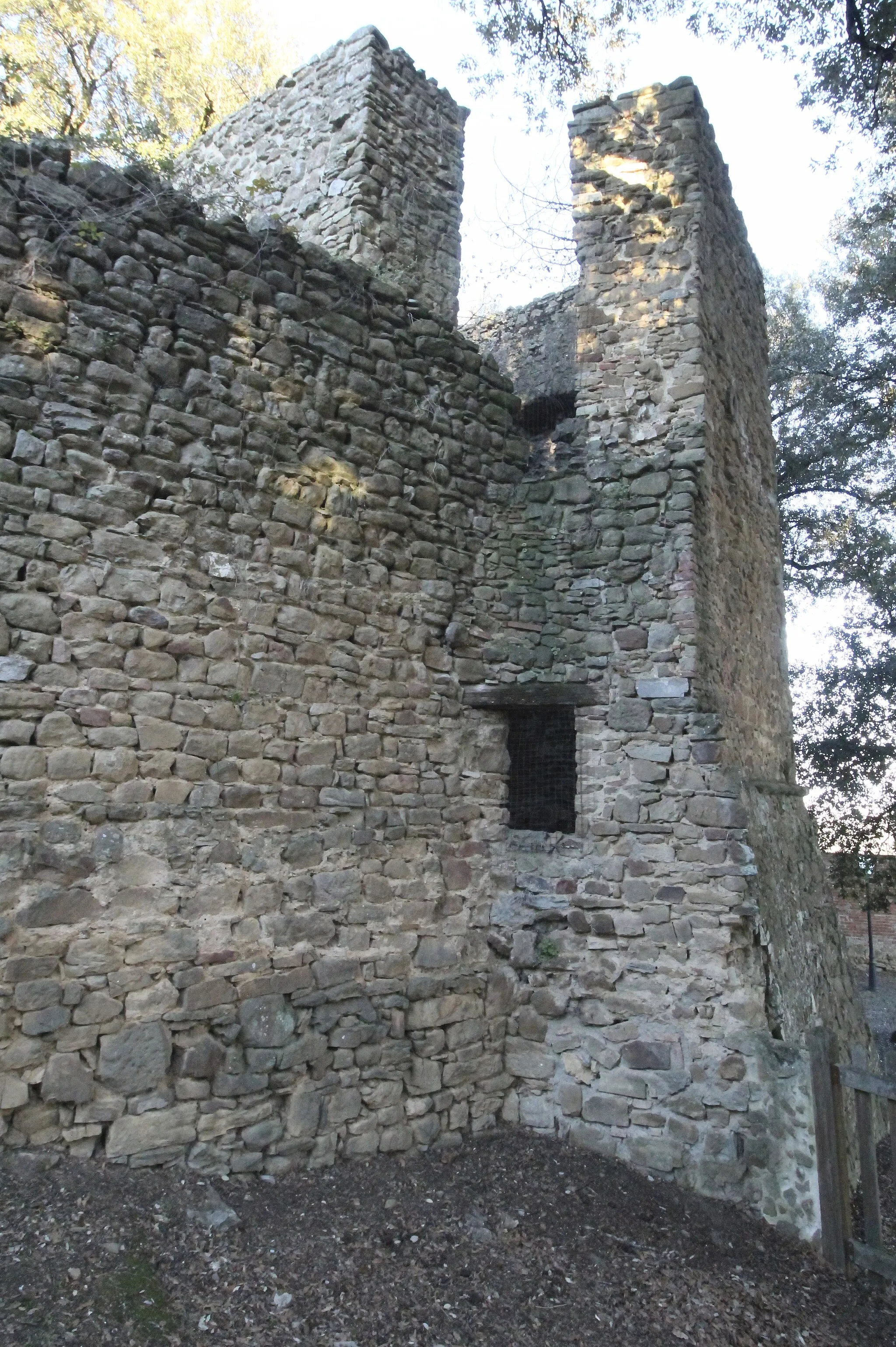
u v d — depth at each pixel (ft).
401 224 21.40
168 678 13.39
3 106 33.88
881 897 44.86
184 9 44.09
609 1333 11.28
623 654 17.85
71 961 11.93
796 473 43.60
